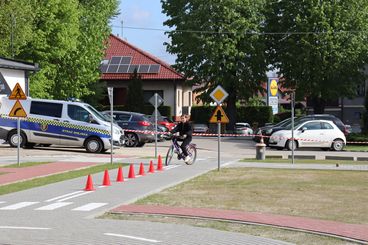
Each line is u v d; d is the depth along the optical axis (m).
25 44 40.66
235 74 56.22
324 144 35.66
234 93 58.03
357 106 73.12
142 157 27.78
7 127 29.72
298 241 9.52
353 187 16.70
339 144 35.72
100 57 55.94
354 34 54.31
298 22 54.03
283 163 25.73
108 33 58.03
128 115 36.00
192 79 57.44
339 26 54.28
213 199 14.22
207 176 19.59
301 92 55.28
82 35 52.50
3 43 37.66
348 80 55.81
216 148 38.19
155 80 65.94
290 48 55.19
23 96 21.88
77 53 51.09
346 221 11.33
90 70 53.78
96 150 29.30
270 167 23.44
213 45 53.81
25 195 14.71
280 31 56.62
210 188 16.36
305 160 28.11
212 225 10.92
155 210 12.51
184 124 23.92
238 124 60.12
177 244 9.15
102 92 63.97
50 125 29.45
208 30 54.41
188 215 11.91
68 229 10.33
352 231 10.30
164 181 17.94
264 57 56.09
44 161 24.52
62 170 21.00
